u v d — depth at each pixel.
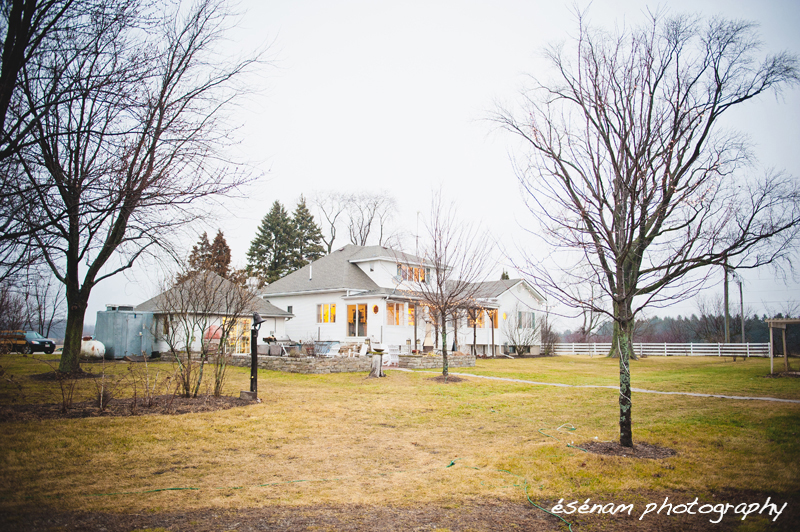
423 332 27.67
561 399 12.12
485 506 4.84
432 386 14.13
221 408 9.42
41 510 4.39
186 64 9.18
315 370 16.64
